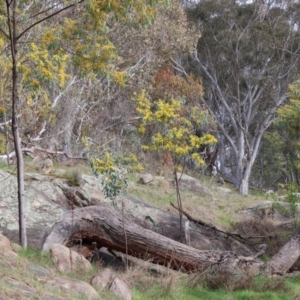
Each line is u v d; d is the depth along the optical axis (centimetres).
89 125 2180
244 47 3100
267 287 958
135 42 2291
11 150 1598
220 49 3161
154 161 2028
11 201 1071
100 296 722
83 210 989
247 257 1087
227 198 2077
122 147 2186
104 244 993
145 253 994
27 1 909
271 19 3159
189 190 1953
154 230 1237
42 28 1261
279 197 1933
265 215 1672
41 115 1658
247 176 3170
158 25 2308
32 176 1271
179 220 1300
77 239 968
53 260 824
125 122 2348
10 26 816
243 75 3159
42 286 663
